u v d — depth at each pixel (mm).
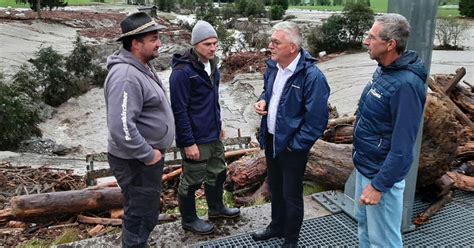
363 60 21500
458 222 3635
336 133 5152
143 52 2660
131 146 2547
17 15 34625
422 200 4008
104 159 6191
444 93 5270
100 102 17250
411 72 2223
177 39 28219
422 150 3707
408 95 2203
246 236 3441
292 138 2832
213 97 3289
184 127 3145
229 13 40688
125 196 2814
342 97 14828
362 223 2807
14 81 15289
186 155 3225
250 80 18781
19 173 7094
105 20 38750
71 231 4195
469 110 5387
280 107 2850
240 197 5105
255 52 24766
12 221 4543
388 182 2283
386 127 2363
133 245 2830
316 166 4445
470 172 4434
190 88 3141
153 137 2742
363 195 2389
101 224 4414
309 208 3934
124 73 2557
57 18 35375
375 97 2354
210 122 3291
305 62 2771
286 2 49562
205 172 3410
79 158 9891
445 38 24016
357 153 2564
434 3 3045
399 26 2191
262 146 3174
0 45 23953
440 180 3941
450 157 3770
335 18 25109
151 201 2799
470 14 34531
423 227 3566
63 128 14258
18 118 12094
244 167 5258
